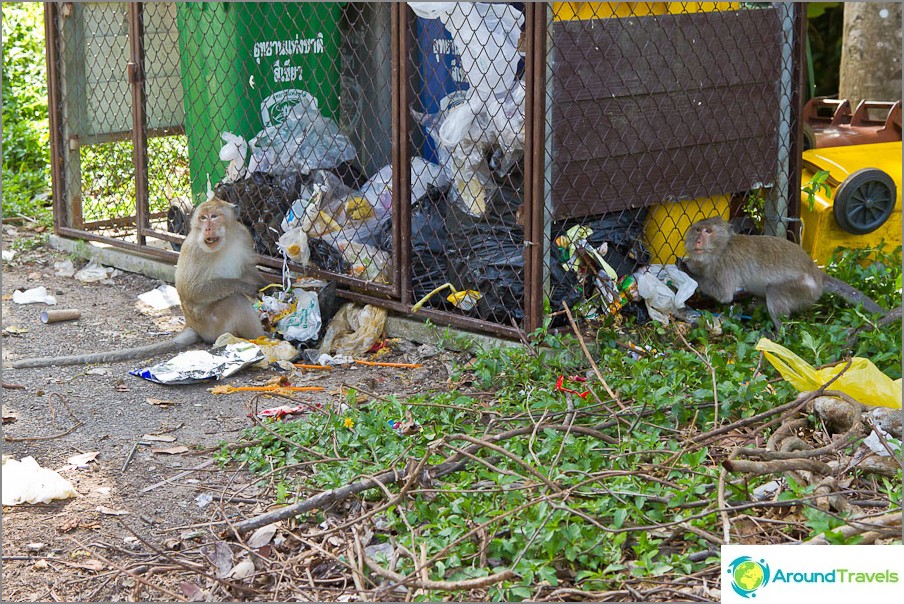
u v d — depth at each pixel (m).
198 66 7.70
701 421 4.96
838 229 7.41
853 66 10.16
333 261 7.05
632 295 6.39
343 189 7.27
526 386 5.48
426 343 6.55
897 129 8.25
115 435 5.29
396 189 6.45
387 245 6.96
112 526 4.34
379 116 7.44
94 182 9.05
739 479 4.19
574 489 4.04
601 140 6.05
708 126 6.55
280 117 7.45
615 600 3.55
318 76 7.50
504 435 4.57
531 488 4.09
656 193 6.40
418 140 7.11
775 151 6.99
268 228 7.37
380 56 7.36
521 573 3.59
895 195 7.41
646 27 6.10
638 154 6.25
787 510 4.07
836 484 4.07
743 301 6.94
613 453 4.51
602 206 6.16
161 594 3.80
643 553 3.76
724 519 3.76
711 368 5.08
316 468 4.70
